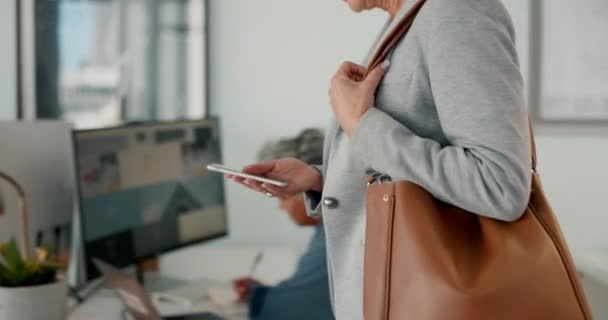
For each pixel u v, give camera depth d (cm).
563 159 239
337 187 98
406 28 93
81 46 265
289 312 168
